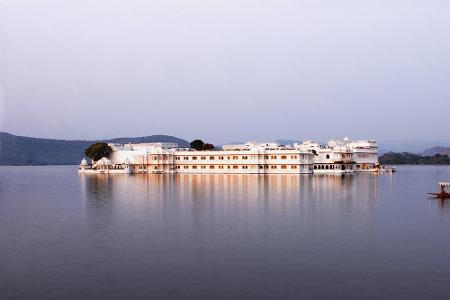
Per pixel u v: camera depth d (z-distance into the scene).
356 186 138.62
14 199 109.62
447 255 49.53
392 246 53.59
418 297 37.78
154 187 137.38
